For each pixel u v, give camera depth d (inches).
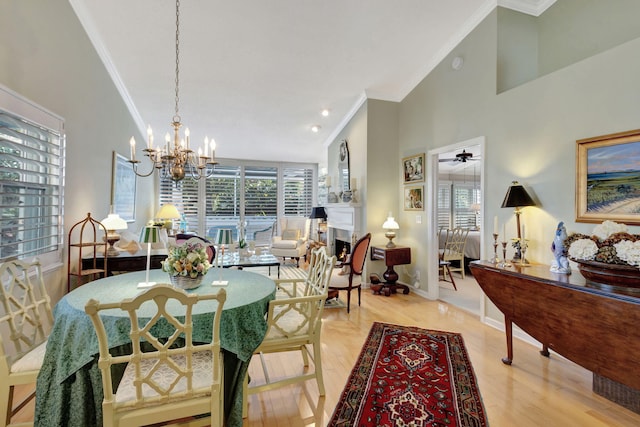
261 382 85.0
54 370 57.7
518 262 106.4
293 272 225.5
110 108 154.6
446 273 217.2
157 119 209.8
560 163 101.5
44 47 99.0
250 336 64.3
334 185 240.4
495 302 99.7
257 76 163.0
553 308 81.3
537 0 129.8
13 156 86.4
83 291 71.9
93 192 137.4
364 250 147.9
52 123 103.3
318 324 78.7
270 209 308.2
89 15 121.7
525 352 103.3
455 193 314.3
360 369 92.1
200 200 288.4
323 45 141.3
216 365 52.5
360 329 123.0
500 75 125.1
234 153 283.1
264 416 71.4
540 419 70.6
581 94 95.7
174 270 73.0
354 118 200.5
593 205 91.9
